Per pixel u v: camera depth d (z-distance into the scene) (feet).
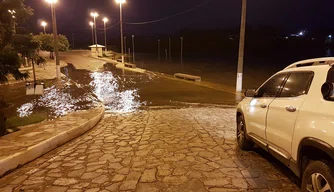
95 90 56.75
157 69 112.37
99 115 29.81
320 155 10.64
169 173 15.44
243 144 18.86
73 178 15.21
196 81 70.69
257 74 92.32
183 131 24.59
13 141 19.70
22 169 16.74
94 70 104.27
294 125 11.95
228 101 43.09
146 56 233.96
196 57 225.15
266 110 15.08
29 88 36.96
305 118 11.20
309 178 10.63
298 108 11.89
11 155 16.72
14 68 22.91
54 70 99.14
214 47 346.54
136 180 14.66
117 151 19.54
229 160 17.26
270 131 14.43
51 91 54.60
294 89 13.21
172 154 18.57
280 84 14.85
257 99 16.96
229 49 330.54
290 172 15.34
